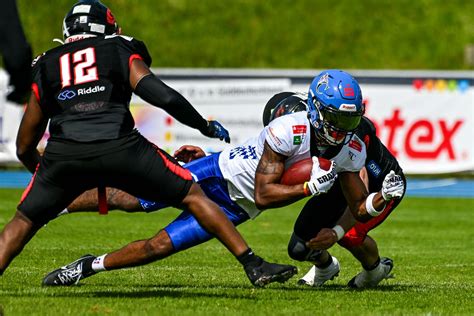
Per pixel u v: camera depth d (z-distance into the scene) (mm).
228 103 58938
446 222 43156
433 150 57938
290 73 58531
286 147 19734
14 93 16031
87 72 17844
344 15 80312
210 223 18266
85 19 18547
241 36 78438
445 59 76375
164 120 57844
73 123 17656
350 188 20750
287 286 22969
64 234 35031
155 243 20203
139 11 80312
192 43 77625
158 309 17781
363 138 21453
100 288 21312
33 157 19109
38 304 18188
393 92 58031
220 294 20438
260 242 34750
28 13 79500
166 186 17922
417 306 19516
